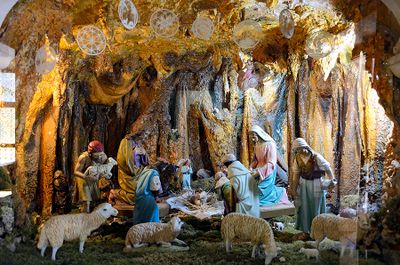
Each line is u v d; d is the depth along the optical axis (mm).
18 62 5113
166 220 6582
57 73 6176
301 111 7188
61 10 5285
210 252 5270
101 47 5895
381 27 4805
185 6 5863
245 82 7727
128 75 7316
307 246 5426
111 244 5559
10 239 4906
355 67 6207
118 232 6000
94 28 5777
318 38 6457
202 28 6441
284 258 4996
